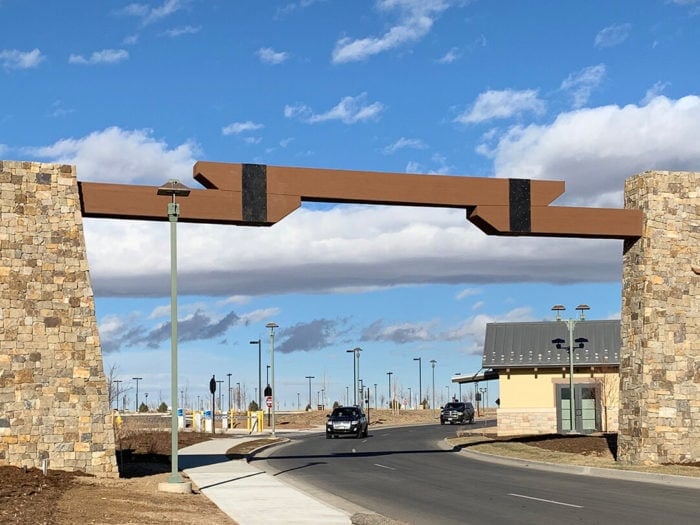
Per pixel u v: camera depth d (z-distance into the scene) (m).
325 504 18.95
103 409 24.34
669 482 24.03
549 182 29.12
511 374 50.97
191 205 26.14
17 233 24.27
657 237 29.38
